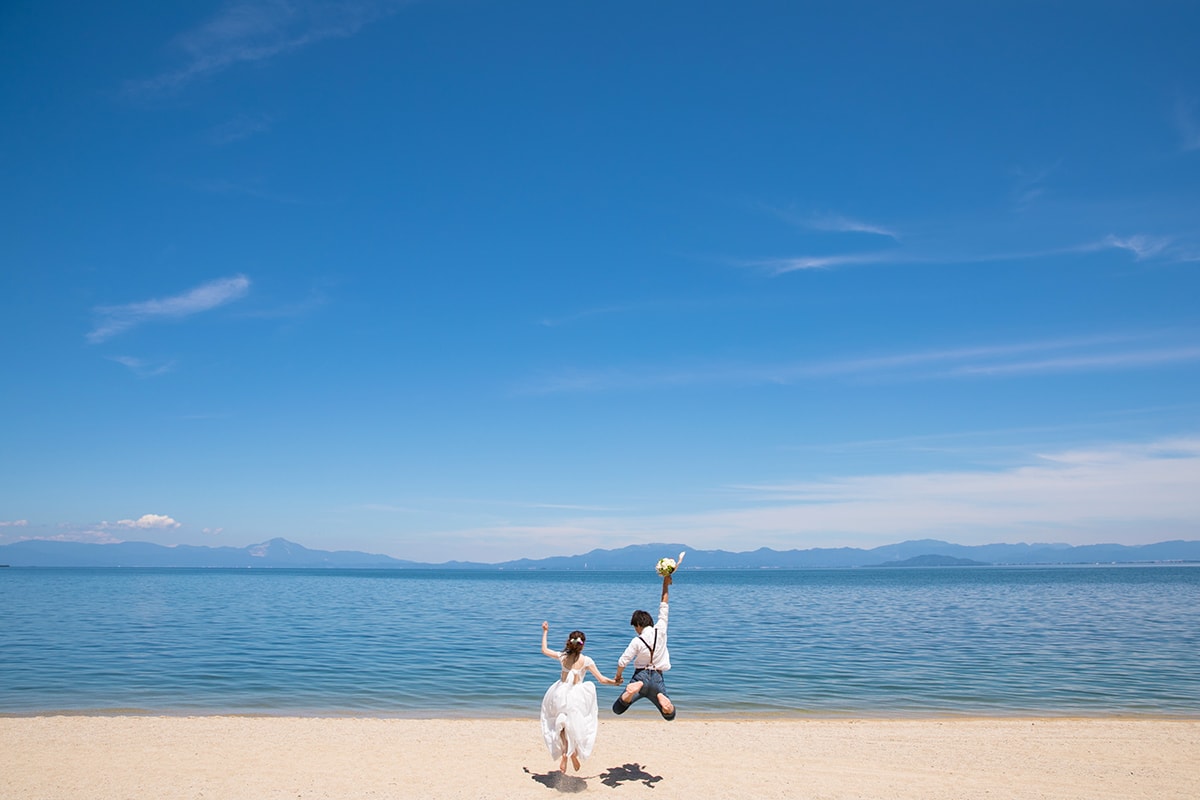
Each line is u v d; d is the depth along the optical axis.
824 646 25.73
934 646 25.59
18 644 24.78
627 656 8.78
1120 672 19.72
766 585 114.12
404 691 17.06
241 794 8.56
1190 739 11.95
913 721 13.95
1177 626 33.06
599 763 10.20
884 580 150.62
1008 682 18.28
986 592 78.69
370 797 8.51
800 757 10.62
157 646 24.58
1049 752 10.99
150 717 13.45
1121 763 10.34
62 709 14.80
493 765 9.99
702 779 9.38
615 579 174.38
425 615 41.19
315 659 21.88
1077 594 70.88
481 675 19.27
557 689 8.95
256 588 88.56
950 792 8.90
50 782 8.98
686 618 39.81
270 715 14.44
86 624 32.84
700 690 17.42
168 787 8.80
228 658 21.84
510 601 59.09
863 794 8.80
